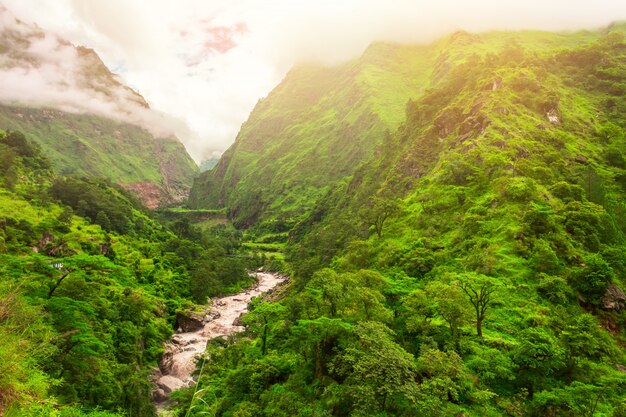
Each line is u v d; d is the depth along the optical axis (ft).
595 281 147.74
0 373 38.99
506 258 168.66
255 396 129.18
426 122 426.92
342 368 103.91
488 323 134.92
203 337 276.82
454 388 91.97
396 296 141.79
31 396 41.22
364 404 87.71
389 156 471.21
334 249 328.08
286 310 163.43
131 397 155.74
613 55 447.01
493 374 100.27
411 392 84.07
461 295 122.21
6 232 271.69
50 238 305.94
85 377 131.23
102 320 201.67
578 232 179.63
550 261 159.33
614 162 267.59
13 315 48.88
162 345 247.09
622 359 121.60
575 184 225.15
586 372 107.76
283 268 501.15
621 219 209.15
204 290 359.46
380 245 248.32
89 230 365.20
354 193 508.53
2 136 503.20
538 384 99.71
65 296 146.82
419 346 114.21
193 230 604.90
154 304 288.10
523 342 106.42
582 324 119.44
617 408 89.40
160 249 432.66
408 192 339.98
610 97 366.43
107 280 269.64
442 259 191.52
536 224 182.50
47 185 442.09
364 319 117.19
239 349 184.14
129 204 581.94
